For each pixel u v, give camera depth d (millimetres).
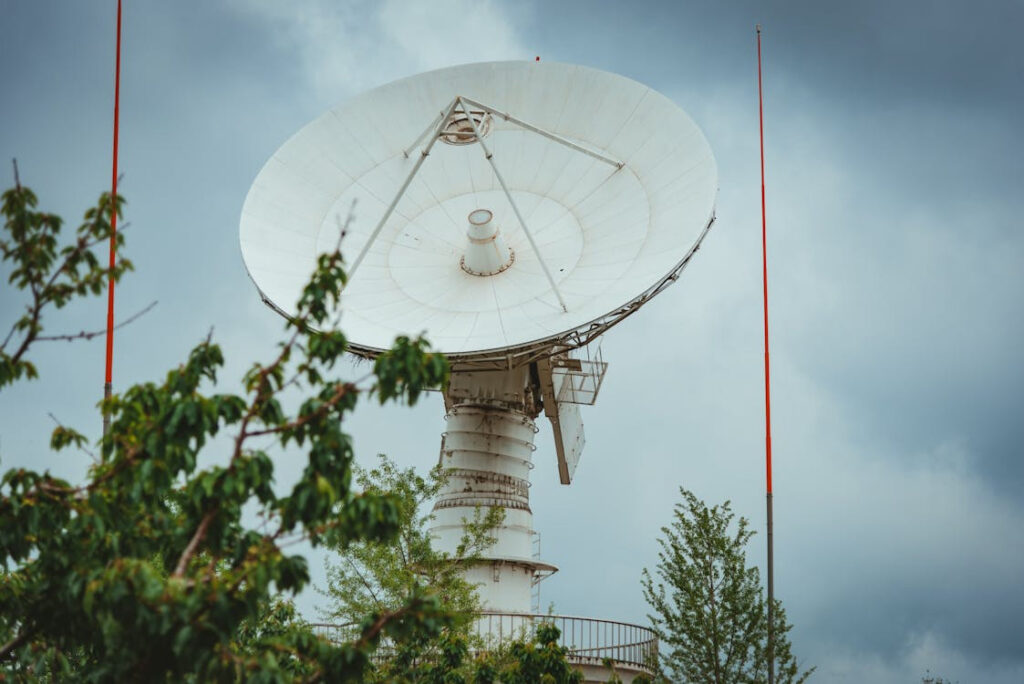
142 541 20156
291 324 18922
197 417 17719
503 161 47406
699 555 38125
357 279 44219
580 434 50500
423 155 42000
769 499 38531
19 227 20047
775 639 37344
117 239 20391
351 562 39375
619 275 40812
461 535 44031
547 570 45656
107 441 18906
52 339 19906
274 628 28828
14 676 20375
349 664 18672
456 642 32094
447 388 45562
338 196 46500
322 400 18375
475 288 43562
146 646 17438
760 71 48000
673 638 37656
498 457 45281
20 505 19141
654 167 44250
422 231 46188
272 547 17859
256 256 43469
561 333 38312
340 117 47812
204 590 17188
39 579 19938
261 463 17703
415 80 48469
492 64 48312
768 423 39875
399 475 40781
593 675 41000
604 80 47062
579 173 46062
